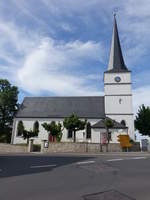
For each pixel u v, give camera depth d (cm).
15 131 3491
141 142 2817
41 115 3566
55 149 2242
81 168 941
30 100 4003
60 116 3494
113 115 3344
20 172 845
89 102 3750
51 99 3975
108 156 1513
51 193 545
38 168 945
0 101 3828
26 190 573
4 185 628
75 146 2245
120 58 3750
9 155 1596
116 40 3875
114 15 4047
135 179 716
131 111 3322
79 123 2555
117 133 2995
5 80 4022
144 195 534
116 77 3500
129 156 1516
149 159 1287
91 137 3030
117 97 3419
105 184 643
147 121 3734
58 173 821
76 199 496
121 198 507
